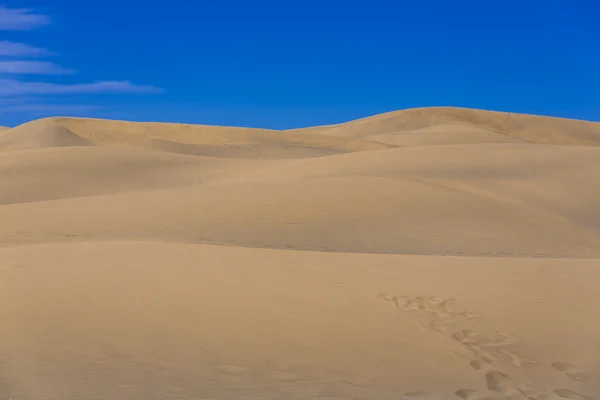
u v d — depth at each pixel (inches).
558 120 4274.1
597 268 411.2
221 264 380.8
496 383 222.5
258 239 581.0
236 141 2930.6
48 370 213.6
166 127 3120.1
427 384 219.3
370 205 719.1
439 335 268.8
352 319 285.3
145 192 826.8
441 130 3737.7
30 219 646.5
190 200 738.2
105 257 390.6
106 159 1402.6
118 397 194.5
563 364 242.2
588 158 1162.6
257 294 317.4
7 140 3048.7
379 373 227.3
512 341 264.8
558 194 901.2
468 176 978.7
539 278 374.9
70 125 3132.4
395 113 4527.6
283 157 2413.9
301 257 416.8
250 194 764.0
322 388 211.8
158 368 221.5
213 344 248.4
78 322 264.4
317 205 710.5
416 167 1056.8
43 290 307.9
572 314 302.5
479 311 303.7
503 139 3535.9
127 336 251.6
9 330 250.5
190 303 297.7
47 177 1237.7
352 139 3034.0
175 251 416.8
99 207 710.5
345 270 381.4
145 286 323.0
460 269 397.1
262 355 239.9
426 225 660.1
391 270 386.6
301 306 300.8
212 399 197.5
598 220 789.9
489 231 657.6
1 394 191.9
